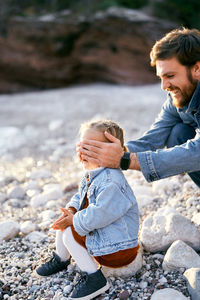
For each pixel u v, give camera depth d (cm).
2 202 362
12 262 240
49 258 236
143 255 234
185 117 241
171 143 258
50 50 1198
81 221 196
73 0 1284
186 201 298
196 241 231
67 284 214
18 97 1140
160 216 247
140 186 348
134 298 195
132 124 688
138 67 1226
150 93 1084
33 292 212
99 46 1228
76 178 411
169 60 199
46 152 551
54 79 1255
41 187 400
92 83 1300
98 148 202
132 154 209
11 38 1171
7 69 1209
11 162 510
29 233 281
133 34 1191
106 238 200
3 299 207
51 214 311
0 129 721
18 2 1243
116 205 197
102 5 1284
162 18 1291
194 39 197
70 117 802
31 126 736
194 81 205
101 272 203
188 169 212
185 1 1331
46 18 1188
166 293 188
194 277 193
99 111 847
